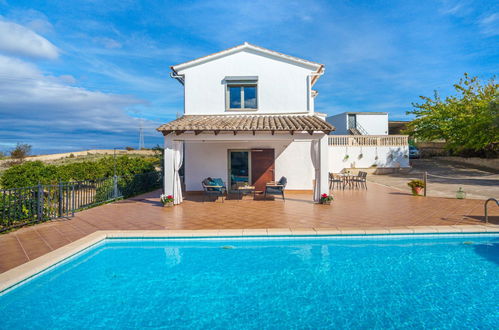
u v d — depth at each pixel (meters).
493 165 21.81
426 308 3.94
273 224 7.34
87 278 4.89
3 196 6.88
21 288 4.35
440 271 5.10
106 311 3.89
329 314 3.81
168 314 3.83
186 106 13.26
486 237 6.62
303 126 9.93
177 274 5.05
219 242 6.53
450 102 23.84
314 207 9.63
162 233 6.55
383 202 10.42
